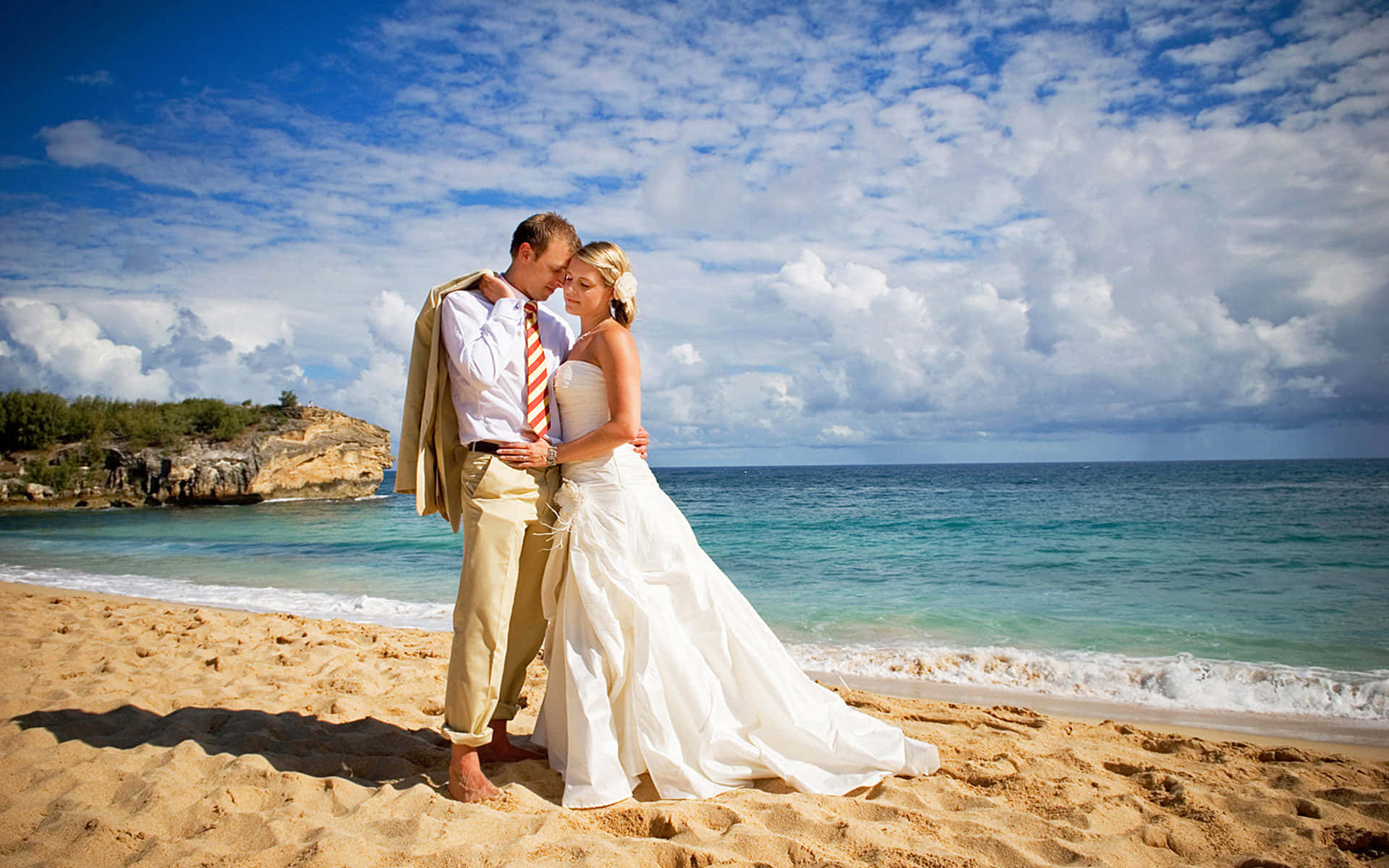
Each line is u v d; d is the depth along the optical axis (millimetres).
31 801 2936
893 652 7500
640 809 2816
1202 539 18203
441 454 3270
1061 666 6770
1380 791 3348
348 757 3559
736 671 3297
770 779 3207
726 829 2725
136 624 7512
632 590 3180
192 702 4531
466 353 3041
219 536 23375
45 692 4652
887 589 12078
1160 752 4227
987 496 39031
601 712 3066
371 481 51312
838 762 3287
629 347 3271
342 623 8078
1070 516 25203
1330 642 7965
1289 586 11805
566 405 3336
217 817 2801
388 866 2371
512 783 3168
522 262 3340
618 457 3348
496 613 3014
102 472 43812
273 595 11422
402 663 5910
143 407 48406
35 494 41531
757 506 34031
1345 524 21172
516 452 3105
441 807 2848
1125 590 11734
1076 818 3016
